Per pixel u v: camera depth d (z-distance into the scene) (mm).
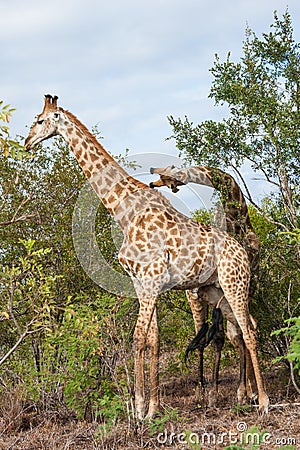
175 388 10531
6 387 8852
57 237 10000
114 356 8453
